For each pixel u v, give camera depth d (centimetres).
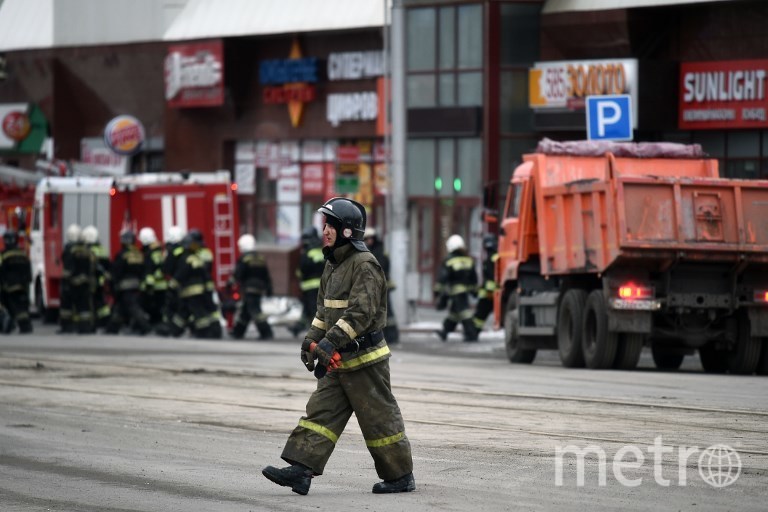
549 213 6400
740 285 5884
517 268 6719
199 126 14075
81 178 9719
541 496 2744
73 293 8706
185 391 4919
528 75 11119
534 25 11119
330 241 2741
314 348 2688
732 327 5984
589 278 6259
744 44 10019
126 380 5331
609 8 10469
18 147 15725
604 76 10394
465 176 11362
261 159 13688
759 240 5772
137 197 9481
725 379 5488
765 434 3656
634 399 4575
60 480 3020
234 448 3509
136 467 3195
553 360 7112
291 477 2727
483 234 11075
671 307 5828
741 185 5772
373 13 12175
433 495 2764
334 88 12850
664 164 6562
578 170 6525
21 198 11125
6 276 8706
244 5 13475
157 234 9419
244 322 8362
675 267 5772
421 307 11788
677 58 10456
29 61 15625
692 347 6172
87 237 8762
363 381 2739
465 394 4762
